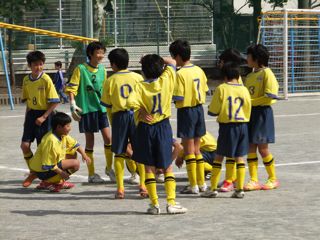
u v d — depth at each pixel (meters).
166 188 21.05
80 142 37.59
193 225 19.45
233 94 23.03
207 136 26.38
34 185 26.28
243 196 23.27
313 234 18.33
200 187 24.31
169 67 21.23
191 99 23.73
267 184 24.80
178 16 83.06
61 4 77.50
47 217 20.84
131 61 80.31
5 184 26.58
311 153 33.31
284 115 48.88
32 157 25.78
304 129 41.97
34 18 76.75
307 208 21.53
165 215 20.81
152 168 20.94
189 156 23.92
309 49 65.81
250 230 18.81
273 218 20.20
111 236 18.42
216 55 83.38
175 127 42.66
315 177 27.19
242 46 90.00
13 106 58.88
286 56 60.16
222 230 18.84
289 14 63.81
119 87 23.77
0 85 73.62
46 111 25.83
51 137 24.56
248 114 23.22
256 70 24.30
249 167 24.73
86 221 20.22
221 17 87.44
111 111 24.17
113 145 23.67
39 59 25.78
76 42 76.12
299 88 65.25
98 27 77.50
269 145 35.91
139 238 18.12
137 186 25.78
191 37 82.94
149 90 20.75
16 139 39.22
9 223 20.14
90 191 24.95
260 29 59.84
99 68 26.45
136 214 21.02
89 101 26.36
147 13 82.19
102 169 29.70
